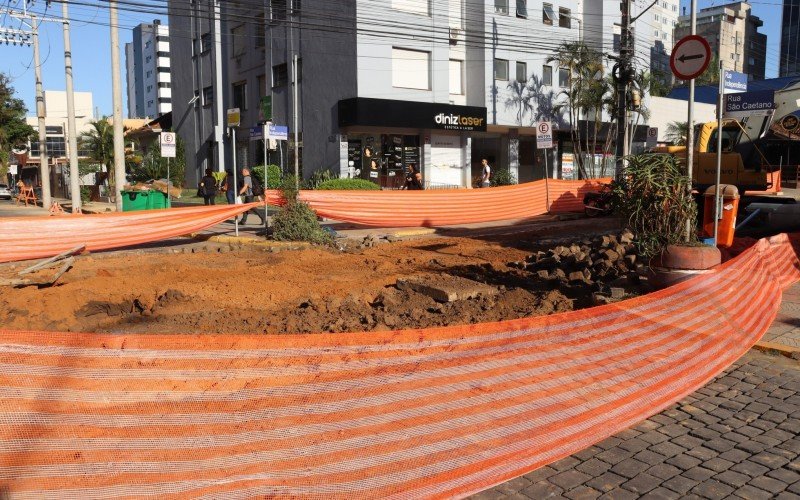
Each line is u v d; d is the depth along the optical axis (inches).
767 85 1133.7
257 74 1279.5
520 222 781.3
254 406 140.0
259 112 1280.8
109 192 1409.9
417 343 161.9
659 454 174.4
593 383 196.2
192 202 1166.3
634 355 215.3
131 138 1867.6
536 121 1321.4
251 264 446.6
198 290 344.5
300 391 145.9
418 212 679.7
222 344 139.5
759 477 161.8
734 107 439.5
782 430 190.9
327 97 1079.0
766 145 565.9
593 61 1285.7
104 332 266.5
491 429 165.8
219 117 1400.1
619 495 152.2
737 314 285.3
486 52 1208.2
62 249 461.1
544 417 175.9
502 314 288.0
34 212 1204.5
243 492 133.3
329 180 960.3
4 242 437.7
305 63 1117.7
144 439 129.0
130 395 129.2
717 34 3627.0
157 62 4527.6
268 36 1203.9
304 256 485.1
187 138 1562.5
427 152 1151.0
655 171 323.0
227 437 136.4
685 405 209.0
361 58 1027.9
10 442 117.7
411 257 491.2
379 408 153.5
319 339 149.9
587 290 339.6
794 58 3134.8
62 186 1814.7
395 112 1057.5
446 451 154.9
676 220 317.4
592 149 1443.2
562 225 734.5
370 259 476.7
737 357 253.0
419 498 139.6
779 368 245.8
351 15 1020.5
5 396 118.3
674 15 3969.0
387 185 1114.1
